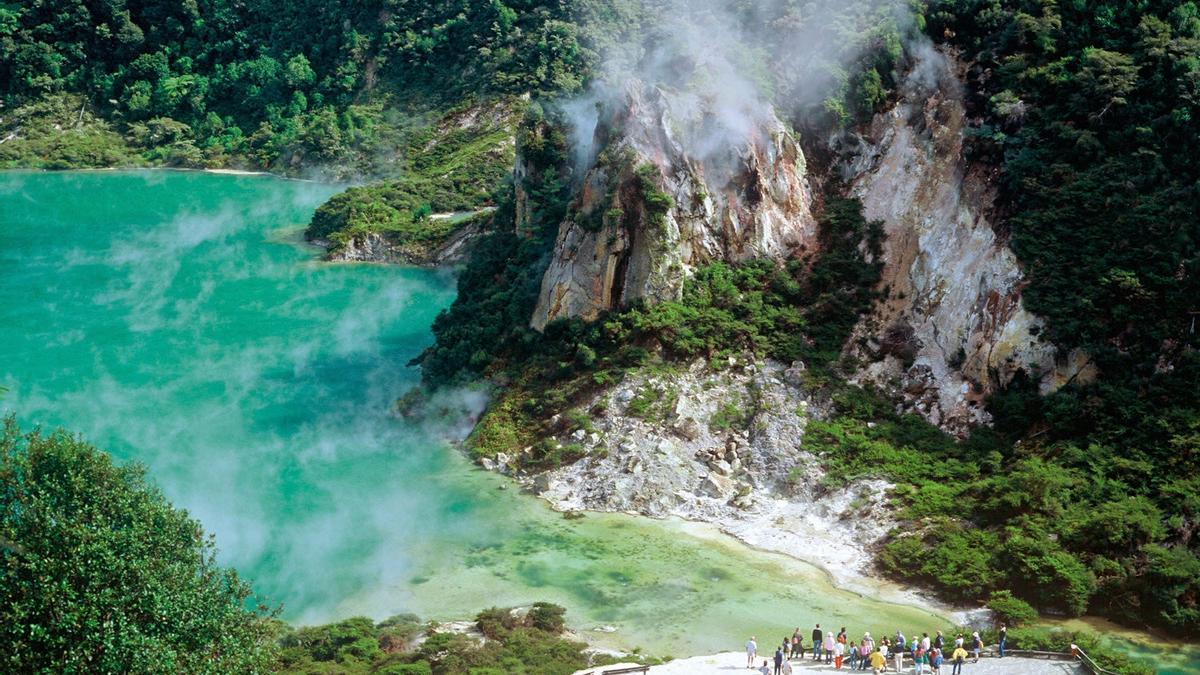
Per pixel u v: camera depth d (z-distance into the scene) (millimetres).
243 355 129000
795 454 92938
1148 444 83500
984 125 106375
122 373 123000
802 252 110250
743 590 78688
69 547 52406
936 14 116562
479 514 90188
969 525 82375
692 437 95625
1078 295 92250
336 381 120312
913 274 104062
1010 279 95875
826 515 87812
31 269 166625
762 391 98312
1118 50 107188
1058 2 112438
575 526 88312
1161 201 95125
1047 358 91250
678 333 102312
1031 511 81000
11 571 51656
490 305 119375
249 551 83562
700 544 85375
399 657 68125
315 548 84188
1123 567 75875
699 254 108312
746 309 104688
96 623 50812
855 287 105625
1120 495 80688
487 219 169625
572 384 102625
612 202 107125
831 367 100438
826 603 77000
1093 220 96500
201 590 56562
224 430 106812
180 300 151375
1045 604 75438
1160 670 68375
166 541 56969
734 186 109875
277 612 61781
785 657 65625
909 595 78062
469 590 78562
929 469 89062
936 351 98812
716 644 71562
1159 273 91438
